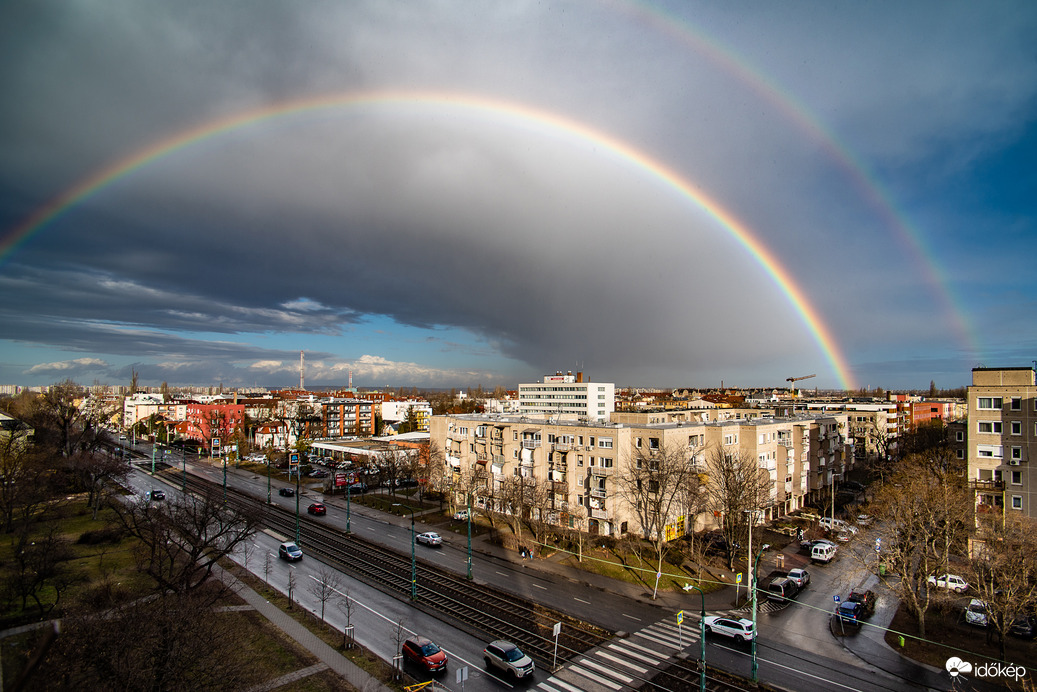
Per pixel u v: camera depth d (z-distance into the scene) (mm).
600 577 64562
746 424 91188
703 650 39906
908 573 55719
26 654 40031
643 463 74875
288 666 42062
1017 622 51594
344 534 83125
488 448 97250
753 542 73312
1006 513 65062
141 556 63094
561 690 40344
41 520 80562
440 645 46969
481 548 75812
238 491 116438
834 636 50844
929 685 42031
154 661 33844
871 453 160250
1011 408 70812
